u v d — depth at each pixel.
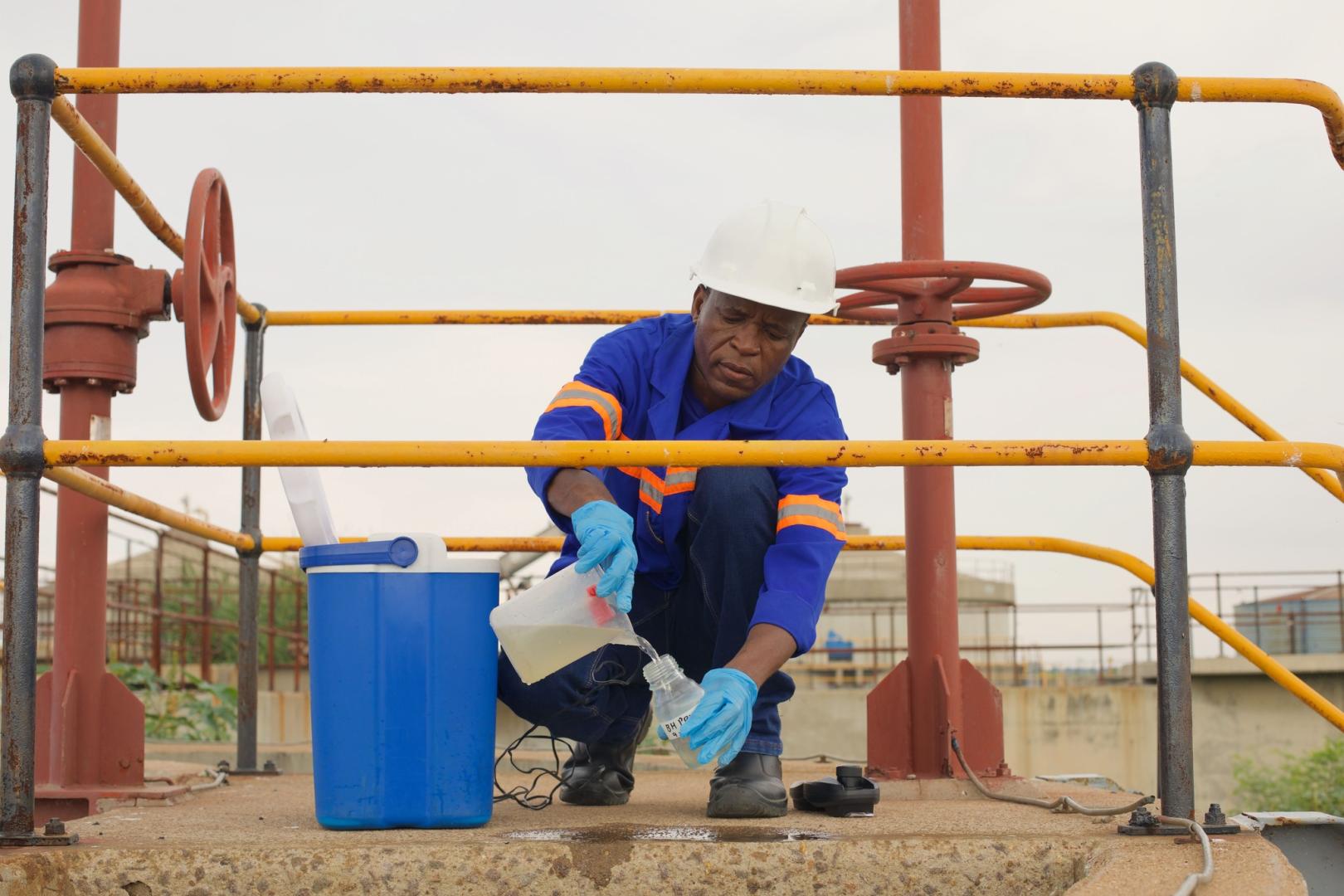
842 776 2.29
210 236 3.08
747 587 2.22
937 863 1.84
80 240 3.02
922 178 3.04
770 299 2.09
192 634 12.77
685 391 2.31
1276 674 2.55
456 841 1.86
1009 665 15.71
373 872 1.79
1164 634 1.97
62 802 2.84
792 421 2.27
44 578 9.41
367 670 2.05
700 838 1.89
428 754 2.05
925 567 3.00
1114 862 1.73
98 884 1.79
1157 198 2.03
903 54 3.12
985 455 1.97
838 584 17.03
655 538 2.29
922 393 3.01
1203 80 2.05
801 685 16.34
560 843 1.83
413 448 1.95
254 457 1.94
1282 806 11.84
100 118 3.03
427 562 2.07
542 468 2.15
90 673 2.92
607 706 2.37
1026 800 2.50
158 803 2.78
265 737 10.54
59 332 2.99
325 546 2.09
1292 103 2.09
